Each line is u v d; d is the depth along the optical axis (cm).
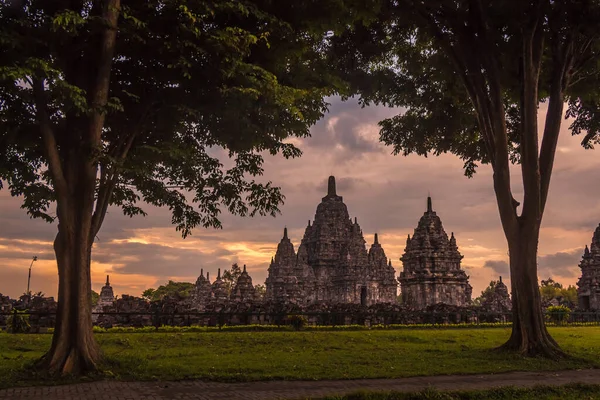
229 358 2030
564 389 1536
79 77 1816
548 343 2278
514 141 3278
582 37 2481
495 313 4503
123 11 1666
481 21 2389
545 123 2459
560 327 4109
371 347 2500
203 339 2638
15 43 1520
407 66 3058
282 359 2023
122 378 1606
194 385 1523
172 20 1714
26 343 2350
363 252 8781
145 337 2661
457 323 4369
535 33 2372
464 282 6619
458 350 2417
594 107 3105
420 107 3300
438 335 3064
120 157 1847
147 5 1692
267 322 3894
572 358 2181
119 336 2695
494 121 2422
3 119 1786
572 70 2506
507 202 2388
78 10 1764
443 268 6531
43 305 4212
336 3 1922
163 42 1730
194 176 2300
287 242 8725
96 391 1424
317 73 2191
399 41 2898
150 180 2302
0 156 2008
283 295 7644
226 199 2291
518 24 2411
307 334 2948
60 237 1748
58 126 1892
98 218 1839
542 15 2288
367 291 8600
